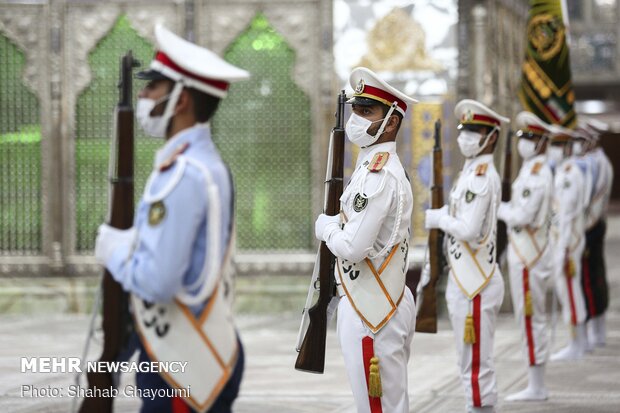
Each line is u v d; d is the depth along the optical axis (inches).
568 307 1357.0
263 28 1656.0
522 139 1097.4
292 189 1664.6
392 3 1633.9
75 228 1685.5
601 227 1471.5
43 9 1672.0
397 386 645.3
